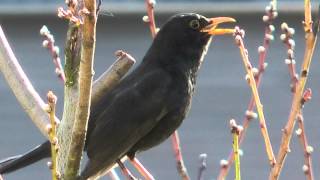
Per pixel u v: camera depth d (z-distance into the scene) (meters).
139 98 9.21
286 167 19.08
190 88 9.80
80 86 6.20
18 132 20.20
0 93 20.48
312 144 19.98
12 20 21.48
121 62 8.09
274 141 20.02
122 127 8.95
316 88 20.58
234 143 6.47
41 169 19.17
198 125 20.22
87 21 6.00
